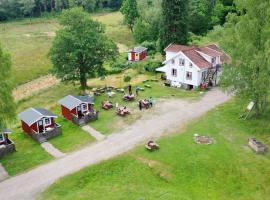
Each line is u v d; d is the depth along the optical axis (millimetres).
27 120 51719
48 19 157125
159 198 36156
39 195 38125
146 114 56562
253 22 48562
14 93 77562
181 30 86312
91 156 45094
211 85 68875
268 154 44750
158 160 43312
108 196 36844
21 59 99688
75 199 36531
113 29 128875
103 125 53562
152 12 102875
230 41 51906
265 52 46344
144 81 72750
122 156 44344
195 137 48531
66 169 42594
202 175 41031
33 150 47938
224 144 46844
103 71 69938
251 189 39094
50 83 82562
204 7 109500
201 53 69375
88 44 64625
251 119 53594
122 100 62969
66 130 53500
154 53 96062
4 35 128000
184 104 60188
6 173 42656
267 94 49250
